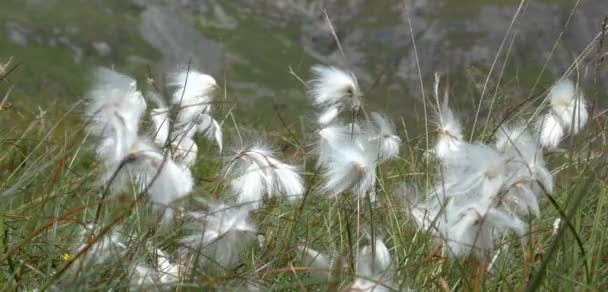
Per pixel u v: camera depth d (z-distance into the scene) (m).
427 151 5.93
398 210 5.84
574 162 6.09
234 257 4.30
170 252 5.15
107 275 4.35
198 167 7.12
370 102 6.18
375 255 4.26
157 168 3.91
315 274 4.52
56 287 4.08
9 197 5.05
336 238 5.58
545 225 5.79
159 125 5.70
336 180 4.79
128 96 4.23
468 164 4.13
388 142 5.69
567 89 6.04
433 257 4.76
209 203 4.45
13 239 5.18
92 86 4.25
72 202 5.93
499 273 4.69
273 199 5.70
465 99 7.40
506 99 7.02
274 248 5.16
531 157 4.34
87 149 4.42
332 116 5.83
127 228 4.89
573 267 4.51
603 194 5.05
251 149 4.77
